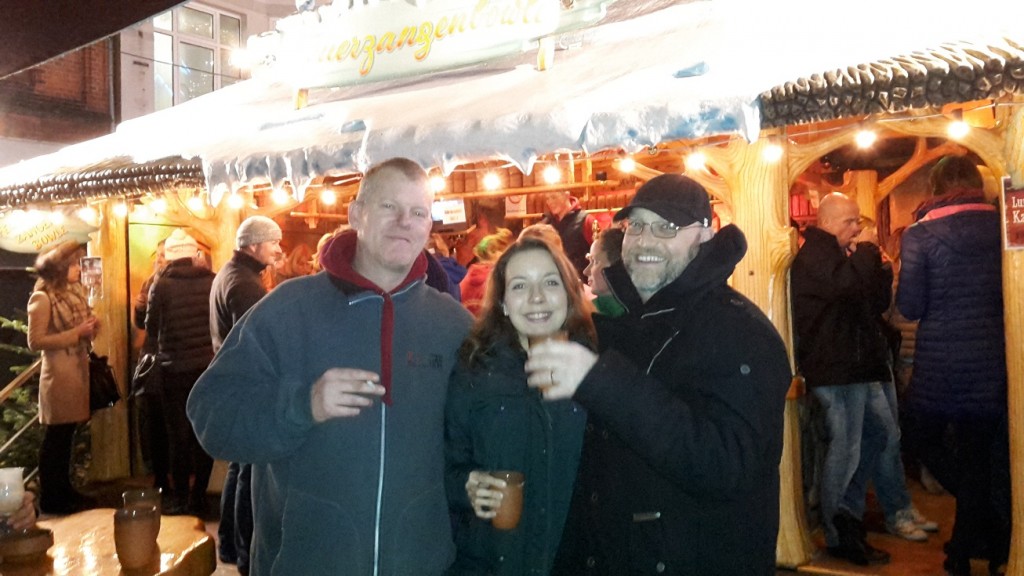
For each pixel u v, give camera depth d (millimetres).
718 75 2295
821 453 4402
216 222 5516
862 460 4105
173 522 2719
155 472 5684
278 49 3451
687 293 1903
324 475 1955
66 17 1851
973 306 3422
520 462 1982
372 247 2021
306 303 2053
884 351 3963
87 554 2408
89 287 6016
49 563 2293
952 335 3469
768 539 1854
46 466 5293
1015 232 3176
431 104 2938
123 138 5262
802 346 3949
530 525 1984
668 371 1866
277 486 2018
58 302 5254
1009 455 3285
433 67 2971
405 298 2098
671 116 2168
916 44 2492
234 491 4285
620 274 2041
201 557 2441
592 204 5723
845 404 3918
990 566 3688
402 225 2010
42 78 9977
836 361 3836
